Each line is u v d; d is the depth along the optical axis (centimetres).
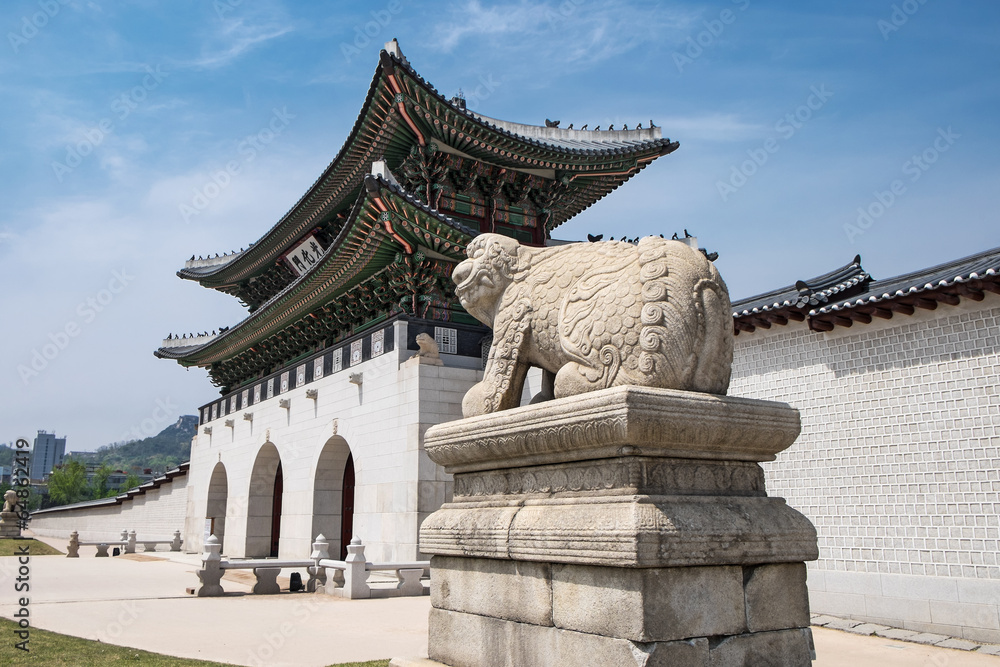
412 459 2353
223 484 4256
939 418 1423
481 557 649
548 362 679
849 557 1530
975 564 1340
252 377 4125
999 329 1350
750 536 550
